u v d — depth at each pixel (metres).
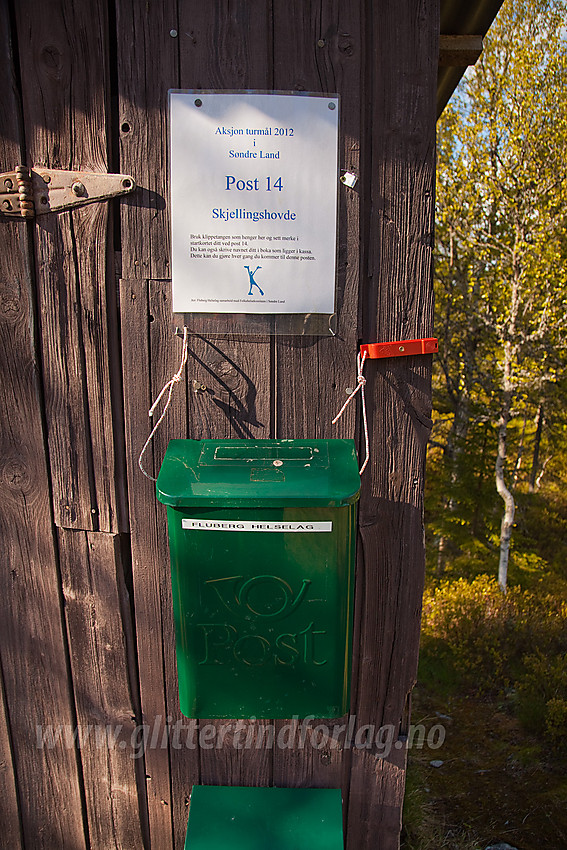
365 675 1.77
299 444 1.54
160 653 1.74
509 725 4.91
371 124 1.48
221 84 1.45
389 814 1.85
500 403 8.43
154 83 1.46
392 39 1.45
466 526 8.83
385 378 1.59
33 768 1.85
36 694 1.80
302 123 1.46
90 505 1.67
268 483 1.37
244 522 1.38
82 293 1.56
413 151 1.49
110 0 1.44
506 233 8.06
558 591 7.37
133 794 1.83
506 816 3.76
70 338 1.59
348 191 1.49
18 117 1.50
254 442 1.55
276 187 1.48
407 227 1.53
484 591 7.18
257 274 1.52
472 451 8.76
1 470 1.67
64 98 1.48
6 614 1.75
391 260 1.54
